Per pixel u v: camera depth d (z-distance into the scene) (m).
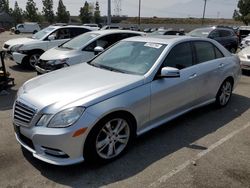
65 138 3.37
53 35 10.96
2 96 6.90
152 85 4.22
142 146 4.32
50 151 3.46
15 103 3.83
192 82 4.94
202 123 5.27
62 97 3.61
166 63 4.55
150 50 4.77
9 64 11.48
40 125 3.47
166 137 4.65
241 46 18.33
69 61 8.04
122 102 3.78
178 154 4.12
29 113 3.56
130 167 3.77
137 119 4.06
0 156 3.98
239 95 7.27
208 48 5.61
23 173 3.60
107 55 5.18
